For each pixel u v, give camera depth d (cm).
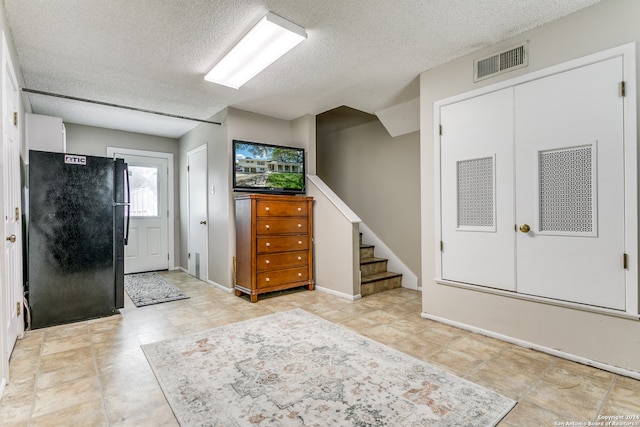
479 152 255
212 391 172
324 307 328
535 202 225
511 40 238
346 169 522
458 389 173
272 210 366
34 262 271
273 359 209
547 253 220
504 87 241
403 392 170
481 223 255
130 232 505
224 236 396
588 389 175
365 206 491
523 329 232
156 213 530
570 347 211
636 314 186
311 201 403
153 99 363
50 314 276
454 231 273
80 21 213
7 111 209
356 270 363
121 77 303
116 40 238
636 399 166
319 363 203
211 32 229
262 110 406
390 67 287
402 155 441
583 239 205
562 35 213
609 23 195
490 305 251
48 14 204
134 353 221
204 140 451
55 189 281
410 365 201
